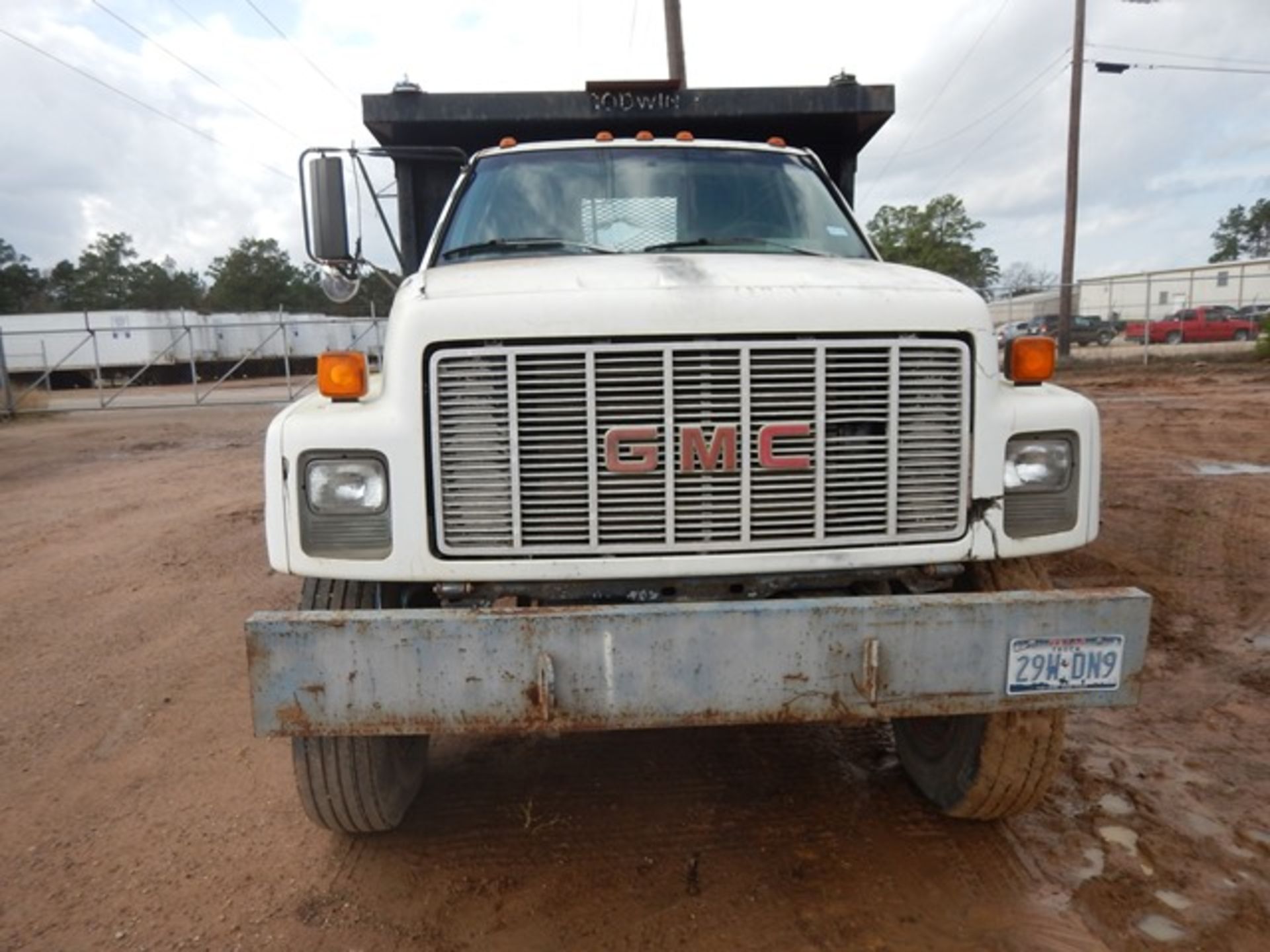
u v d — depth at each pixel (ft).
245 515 30.25
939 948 9.10
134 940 9.53
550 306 8.78
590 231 13.39
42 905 10.14
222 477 38.60
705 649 8.29
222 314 134.62
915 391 9.18
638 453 8.81
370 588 9.82
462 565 8.92
